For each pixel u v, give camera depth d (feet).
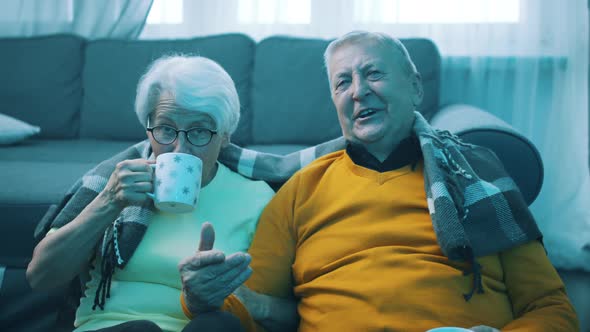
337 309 3.19
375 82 3.56
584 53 7.93
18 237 4.76
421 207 3.41
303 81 7.17
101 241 3.45
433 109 7.08
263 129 7.22
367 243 3.35
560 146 8.07
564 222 7.91
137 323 2.61
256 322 3.36
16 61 8.00
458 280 3.13
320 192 3.69
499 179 3.52
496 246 3.21
